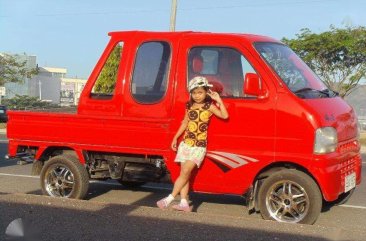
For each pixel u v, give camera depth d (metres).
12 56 44.00
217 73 6.79
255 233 5.28
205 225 5.53
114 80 7.45
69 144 7.64
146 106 7.11
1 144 18.20
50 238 5.18
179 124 6.88
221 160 6.61
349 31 24.56
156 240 5.11
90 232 5.34
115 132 7.25
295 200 6.32
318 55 24.88
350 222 7.17
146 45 7.25
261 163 6.43
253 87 6.36
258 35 7.12
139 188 9.38
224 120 6.57
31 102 48.59
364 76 24.86
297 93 6.39
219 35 6.89
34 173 8.18
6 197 6.59
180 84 6.95
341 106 6.81
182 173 6.59
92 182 9.88
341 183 6.44
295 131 6.26
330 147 6.24
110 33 7.58
